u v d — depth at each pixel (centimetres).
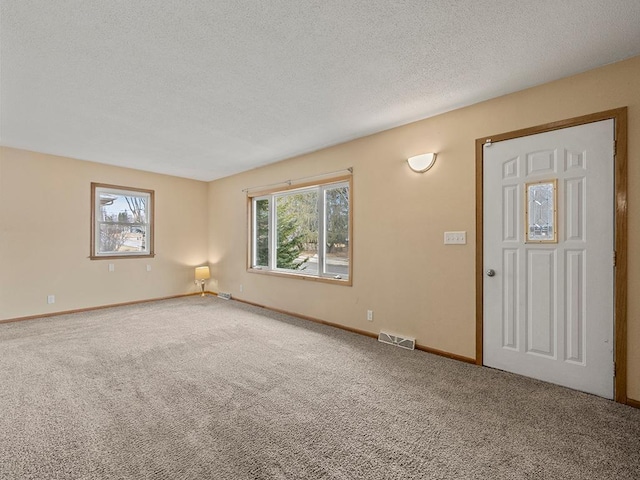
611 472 155
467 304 293
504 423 195
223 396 227
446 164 305
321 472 154
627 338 217
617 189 220
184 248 614
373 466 158
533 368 257
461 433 185
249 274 553
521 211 262
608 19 177
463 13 172
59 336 362
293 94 268
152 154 453
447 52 209
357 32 188
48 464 157
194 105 289
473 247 289
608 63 222
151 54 209
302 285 455
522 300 262
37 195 442
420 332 325
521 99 261
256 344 340
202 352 315
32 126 340
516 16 174
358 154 382
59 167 461
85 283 488
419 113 309
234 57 213
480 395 230
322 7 167
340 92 264
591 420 198
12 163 422
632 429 189
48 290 452
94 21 176
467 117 292
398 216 343
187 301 568
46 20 175
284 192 494
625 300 218
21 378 253
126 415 201
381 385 246
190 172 572
